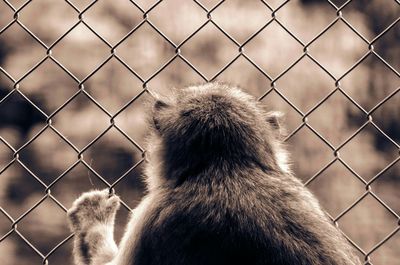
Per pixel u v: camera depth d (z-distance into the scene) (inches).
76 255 263.4
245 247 222.4
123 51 668.1
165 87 659.4
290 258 220.5
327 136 685.9
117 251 258.4
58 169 653.3
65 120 657.6
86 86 661.9
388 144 703.1
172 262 226.7
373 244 673.0
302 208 229.3
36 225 650.2
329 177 681.6
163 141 245.6
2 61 666.8
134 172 639.8
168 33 674.2
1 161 660.1
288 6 697.0
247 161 237.9
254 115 246.2
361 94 707.4
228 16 677.3
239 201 228.2
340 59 705.6
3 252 644.7
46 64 666.8
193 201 230.2
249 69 668.1
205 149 239.1
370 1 730.2
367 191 259.4
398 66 720.3
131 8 678.5
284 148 255.9
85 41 670.5
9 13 674.8
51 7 677.9
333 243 226.1
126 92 660.7
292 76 679.1
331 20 709.9
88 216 265.3
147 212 234.4
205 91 251.3
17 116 663.8
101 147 646.5
